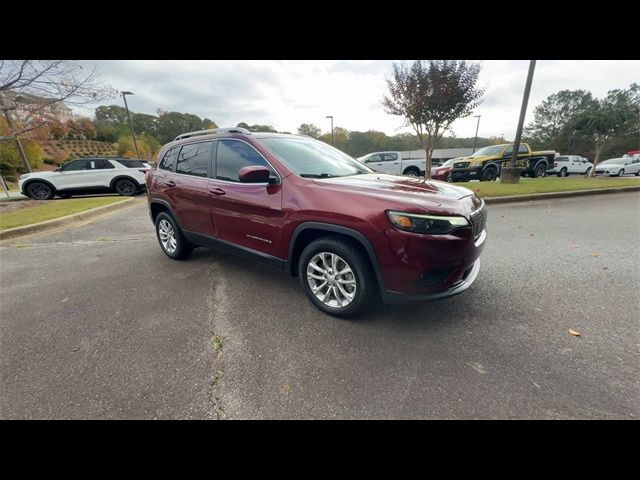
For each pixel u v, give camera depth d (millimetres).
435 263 2219
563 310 2742
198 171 3613
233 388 1951
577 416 1688
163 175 4102
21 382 2057
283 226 2787
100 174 11672
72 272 4012
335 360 2170
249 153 3102
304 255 2756
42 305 3107
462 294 3068
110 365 2195
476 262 2795
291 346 2340
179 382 2016
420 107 9461
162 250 4855
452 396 1836
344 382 1968
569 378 1942
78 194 12336
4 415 1808
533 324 2537
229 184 3219
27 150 27594
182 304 3043
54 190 11281
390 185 2672
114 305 3064
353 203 2381
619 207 7559
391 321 2625
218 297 3166
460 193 2664
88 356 2301
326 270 2701
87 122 17141
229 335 2506
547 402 1772
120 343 2447
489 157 13414
